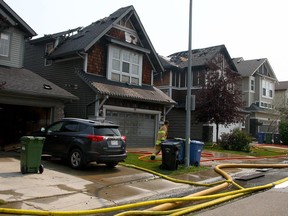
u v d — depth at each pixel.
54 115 17.31
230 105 24.80
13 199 7.45
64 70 21.77
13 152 14.76
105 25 21.62
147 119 22.80
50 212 6.44
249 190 9.44
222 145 23.56
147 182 10.52
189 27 13.81
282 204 7.99
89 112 19.69
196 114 25.97
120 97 19.78
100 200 8.06
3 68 17.75
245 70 37.69
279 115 37.47
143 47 24.08
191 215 6.99
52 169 11.25
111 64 21.61
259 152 23.00
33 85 16.53
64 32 22.80
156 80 31.44
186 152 13.38
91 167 12.27
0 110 17.94
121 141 11.98
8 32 18.31
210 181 11.30
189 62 13.72
